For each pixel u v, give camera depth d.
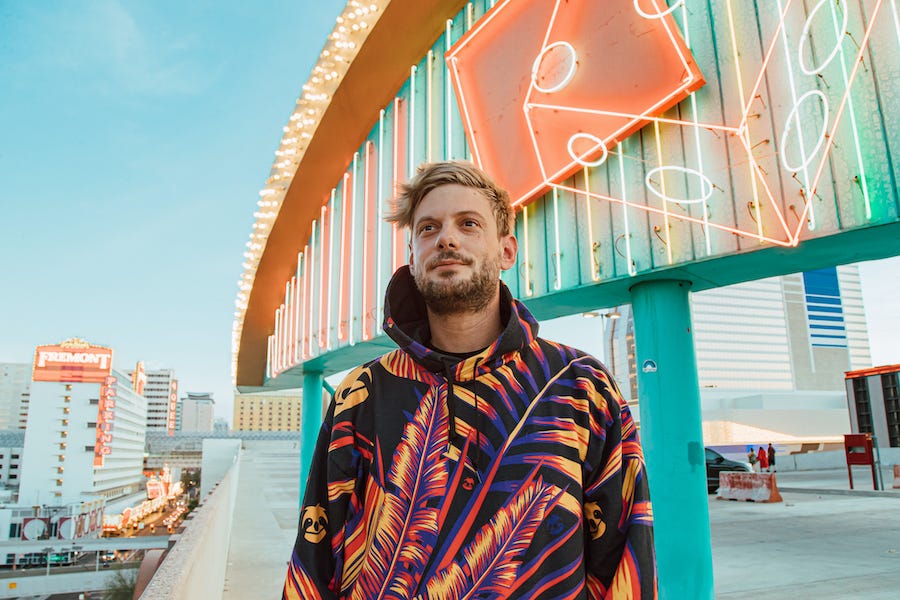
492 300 1.32
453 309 1.27
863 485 15.72
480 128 6.46
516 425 1.17
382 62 8.42
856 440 13.99
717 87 4.52
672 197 4.64
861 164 3.71
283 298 13.20
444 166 1.37
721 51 4.55
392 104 8.88
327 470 1.24
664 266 4.60
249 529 8.83
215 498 4.87
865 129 3.73
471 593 1.04
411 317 1.44
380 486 1.16
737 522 9.27
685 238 4.51
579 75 5.38
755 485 12.33
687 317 4.94
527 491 1.10
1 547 95.00
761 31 4.34
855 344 100.75
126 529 128.12
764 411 49.44
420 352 1.23
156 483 157.75
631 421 1.26
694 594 4.34
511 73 6.10
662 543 4.46
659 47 4.72
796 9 4.16
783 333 95.19
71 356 134.25
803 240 3.91
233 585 5.48
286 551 7.12
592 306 6.04
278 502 12.12
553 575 1.04
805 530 8.38
